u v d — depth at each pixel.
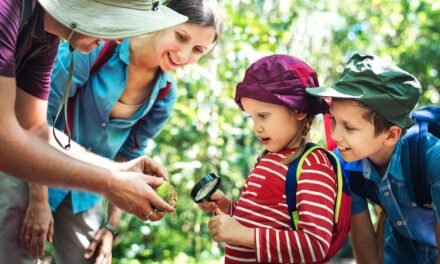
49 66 2.42
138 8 2.05
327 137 2.48
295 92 2.20
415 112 2.38
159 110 3.07
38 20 2.03
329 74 6.50
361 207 2.50
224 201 2.46
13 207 2.70
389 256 2.52
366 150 2.18
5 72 1.89
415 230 2.35
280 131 2.22
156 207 2.23
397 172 2.26
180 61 2.82
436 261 2.27
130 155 3.21
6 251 2.70
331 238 2.15
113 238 3.14
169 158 5.68
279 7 6.14
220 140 5.73
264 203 2.20
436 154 2.20
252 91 2.20
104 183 2.16
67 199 3.03
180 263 6.05
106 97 2.86
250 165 5.87
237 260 2.23
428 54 6.85
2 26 1.87
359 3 6.80
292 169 2.18
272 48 5.55
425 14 6.80
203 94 5.38
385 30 6.82
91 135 2.95
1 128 1.93
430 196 2.24
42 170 2.04
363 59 2.23
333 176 2.19
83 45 2.12
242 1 5.68
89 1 1.99
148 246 6.28
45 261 4.74
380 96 2.12
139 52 2.83
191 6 2.73
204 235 6.42
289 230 2.15
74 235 3.05
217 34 2.88
